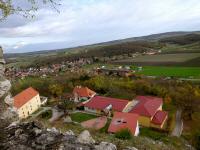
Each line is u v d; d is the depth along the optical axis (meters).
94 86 82.88
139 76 99.94
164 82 85.19
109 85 81.88
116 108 59.25
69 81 90.25
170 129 50.56
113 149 8.20
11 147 7.41
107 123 51.31
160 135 45.59
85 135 8.42
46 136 7.90
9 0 9.06
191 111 59.81
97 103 62.59
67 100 68.50
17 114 10.96
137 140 17.69
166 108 65.62
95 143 8.32
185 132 48.69
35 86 86.81
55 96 80.06
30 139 7.79
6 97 10.88
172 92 72.75
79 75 99.69
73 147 7.52
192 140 39.22
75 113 61.72
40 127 8.68
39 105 68.69
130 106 61.44
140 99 65.75
